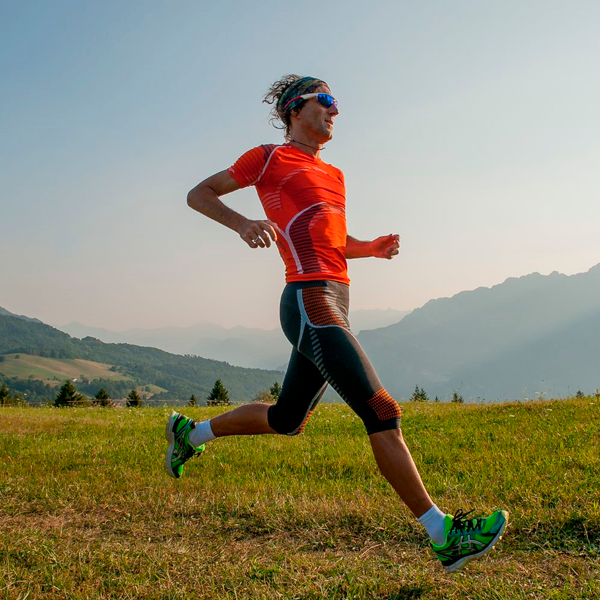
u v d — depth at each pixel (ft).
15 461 22.41
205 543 13.35
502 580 10.59
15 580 10.97
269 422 12.33
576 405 32.17
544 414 29.84
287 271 11.42
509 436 24.39
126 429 32.65
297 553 12.53
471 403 46.11
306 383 11.66
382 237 13.30
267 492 16.96
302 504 15.20
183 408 52.31
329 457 21.99
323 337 10.53
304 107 12.11
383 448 10.12
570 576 10.67
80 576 11.34
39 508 15.98
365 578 10.93
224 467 20.63
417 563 11.69
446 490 16.26
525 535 12.67
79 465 21.72
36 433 30.91
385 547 12.66
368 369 10.36
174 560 12.12
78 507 16.05
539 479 16.24
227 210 11.17
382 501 15.26
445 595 10.32
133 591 10.62
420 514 10.19
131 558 12.16
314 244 11.14
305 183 11.34
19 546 12.72
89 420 37.11
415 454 21.86
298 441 26.32
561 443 21.31
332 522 14.02
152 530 14.28
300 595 10.37
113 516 15.29
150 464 21.49
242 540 13.56
